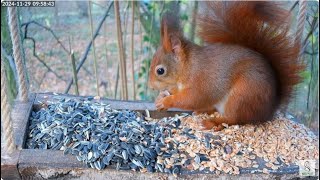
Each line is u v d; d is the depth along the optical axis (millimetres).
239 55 1024
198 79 1030
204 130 1032
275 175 957
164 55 1044
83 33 1712
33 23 1434
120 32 1245
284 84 1050
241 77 1018
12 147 962
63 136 1006
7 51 1298
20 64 1073
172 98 1046
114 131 1019
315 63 1344
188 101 1040
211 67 1027
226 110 1033
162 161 970
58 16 1613
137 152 975
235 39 1052
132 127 1030
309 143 1012
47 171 951
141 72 1491
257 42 1041
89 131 1014
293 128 1046
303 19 1049
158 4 1380
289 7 1251
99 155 965
